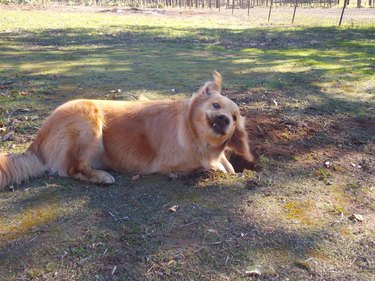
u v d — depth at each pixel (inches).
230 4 611.5
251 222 46.4
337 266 39.9
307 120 82.2
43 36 225.6
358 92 103.3
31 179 55.7
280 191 54.0
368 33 247.1
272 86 108.6
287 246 42.5
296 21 362.3
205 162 57.9
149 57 155.0
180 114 57.4
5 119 78.5
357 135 75.3
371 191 55.0
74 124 55.4
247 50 180.4
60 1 550.0
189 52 170.6
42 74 119.5
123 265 39.3
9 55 154.9
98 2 573.6
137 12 452.4
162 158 57.8
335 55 163.5
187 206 49.4
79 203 49.6
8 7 411.8
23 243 42.0
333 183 57.0
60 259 39.8
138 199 51.1
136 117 59.4
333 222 47.0
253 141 71.0
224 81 113.7
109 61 144.1
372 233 45.2
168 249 41.6
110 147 58.9
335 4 550.3
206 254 40.9
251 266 39.4
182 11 482.0
